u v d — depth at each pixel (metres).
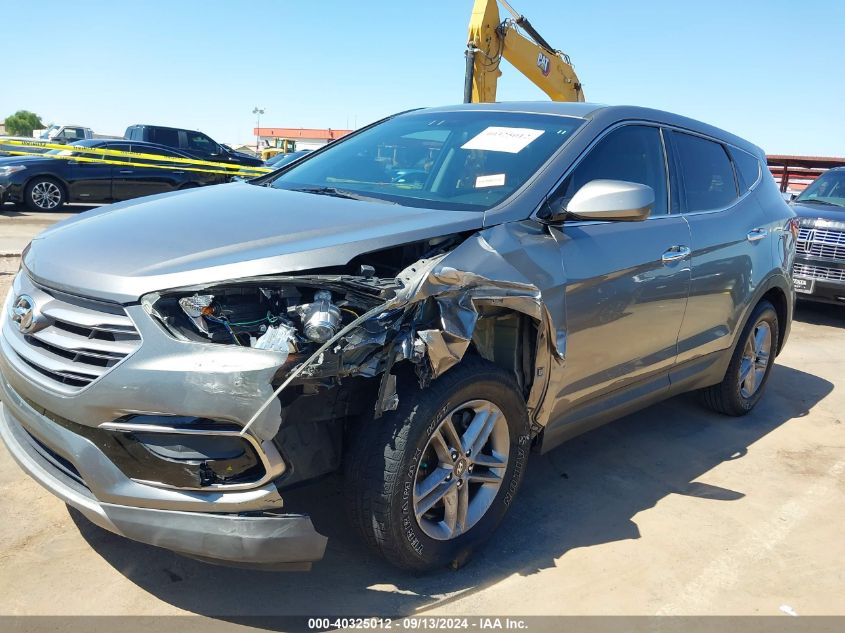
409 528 2.65
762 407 5.29
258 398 2.24
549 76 10.03
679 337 3.98
